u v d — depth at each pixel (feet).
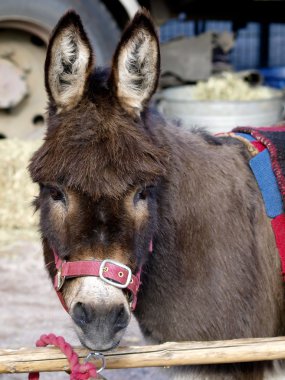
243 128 9.46
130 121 7.30
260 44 35.73
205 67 24.02
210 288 8.20
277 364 8.91
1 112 20.40
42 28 19.33
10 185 19.04
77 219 6.93
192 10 25.91
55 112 7.50
